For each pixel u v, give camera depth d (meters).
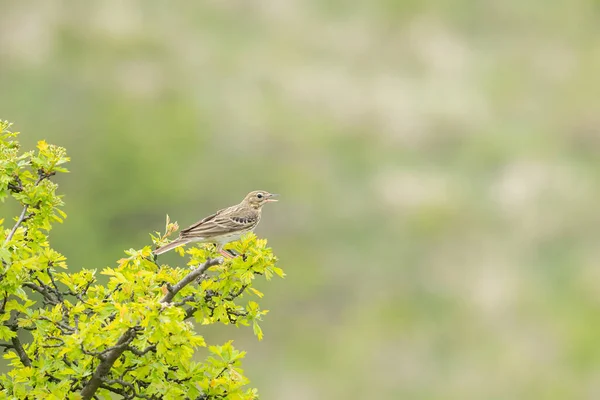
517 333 35.59
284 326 36.06
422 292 37.62
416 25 50.50
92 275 10.39
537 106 47.12
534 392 33.94
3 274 9.76
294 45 49.75
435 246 39.53
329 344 35.28
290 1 51.16
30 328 10.16
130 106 44.59
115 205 40.38
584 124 45.94
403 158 43.97
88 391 9.75
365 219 40.66
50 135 43.97
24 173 10.59
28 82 46.12
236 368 9.74
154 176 40.81
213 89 46.91
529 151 44.47
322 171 43.09
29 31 48.00
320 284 37.78
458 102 46.38
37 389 9.62
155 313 8.88
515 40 50.59
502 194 41.78
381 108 45.75
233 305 9.70
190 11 50.72
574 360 34.06
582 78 48.66
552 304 36.66
